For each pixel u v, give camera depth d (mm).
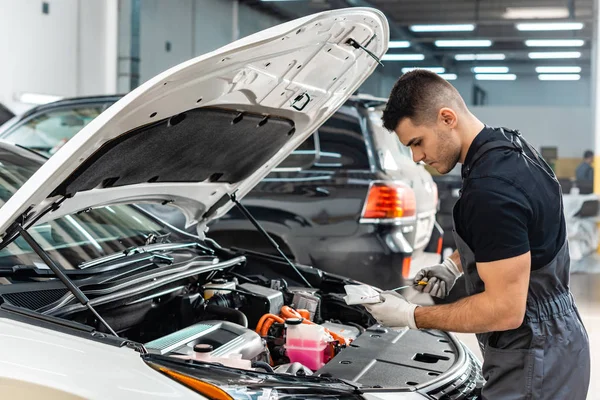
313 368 2330
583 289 7148
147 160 2166
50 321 1871
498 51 18797
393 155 4980
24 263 2322
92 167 1957
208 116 2121
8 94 9508
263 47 1854
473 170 1803
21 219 1908
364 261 4703
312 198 4836
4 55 9422
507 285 1718
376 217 4684
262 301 2654
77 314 2154
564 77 20188
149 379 1719
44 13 10055
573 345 1866
